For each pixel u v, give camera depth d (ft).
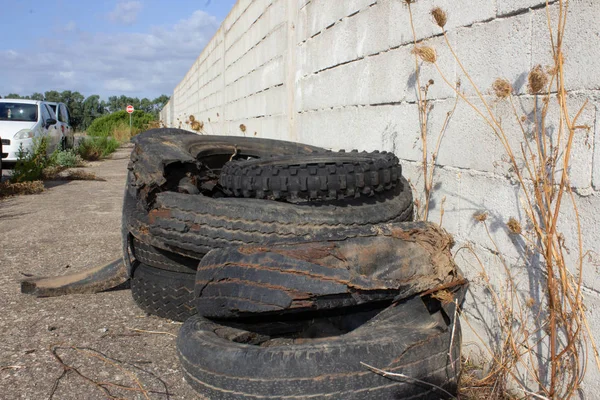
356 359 8.51
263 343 10.99
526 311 9.66
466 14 11.28
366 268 9.50
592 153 8.27
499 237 10.36
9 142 48.34
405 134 13.97
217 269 9.80
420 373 8.79
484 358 10.81
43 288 14.83
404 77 13.93
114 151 88.17
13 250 19.94
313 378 8.42
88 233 22.74
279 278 9.14
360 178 11.85
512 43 9.93
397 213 12.24
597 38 8.13
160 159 12.69
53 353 11.30
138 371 10.57
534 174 9.37
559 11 8.45
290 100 23.67
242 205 11.44
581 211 8.49
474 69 11.07
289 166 12.14
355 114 17.01
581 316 8.03
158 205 11.90
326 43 19.21
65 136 63.52
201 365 9.02
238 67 37.63
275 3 26.05
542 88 8.89
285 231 11.17
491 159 10.57
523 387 9.48
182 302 12.81
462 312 11.50
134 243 13.46
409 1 12.27
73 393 9.69
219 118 48.67
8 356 11.18
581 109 7.98
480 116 10.91
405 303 10.09
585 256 8.43
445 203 12.21
